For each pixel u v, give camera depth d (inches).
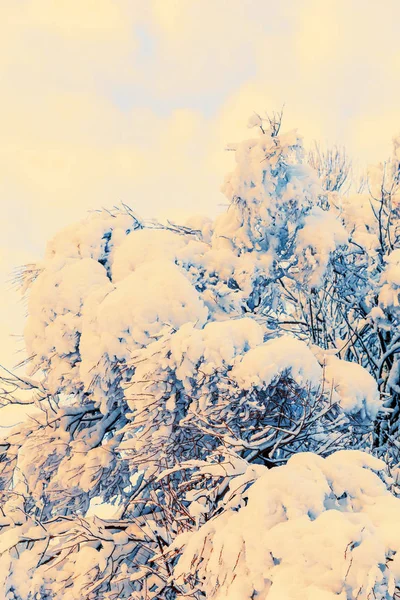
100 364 251.9
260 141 279.3
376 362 346.6
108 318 244.4
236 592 119.7
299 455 143.6
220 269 300.0
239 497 141.9
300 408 226.8
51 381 297.9
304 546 112.3
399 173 355.3
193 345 205.9
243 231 299.6
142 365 216.1
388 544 113.0
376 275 328.8
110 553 217.6
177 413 225.9
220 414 206.4
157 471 231.0
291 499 124.3
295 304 412.8
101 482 290.2
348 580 106.3
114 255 305.6
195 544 135.5
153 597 185.5
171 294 243.0
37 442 304.2
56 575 220.8
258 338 215.8
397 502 130.1
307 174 289.1
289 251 304.2
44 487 310.0
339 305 383.2
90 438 294.5
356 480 137.5
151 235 304.2
